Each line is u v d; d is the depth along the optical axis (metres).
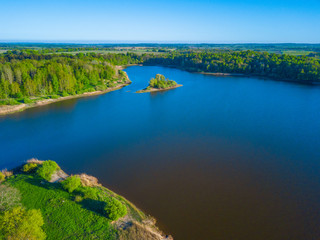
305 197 51.44
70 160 66.88
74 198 46.84
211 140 79.88
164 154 70.50
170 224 43.56
